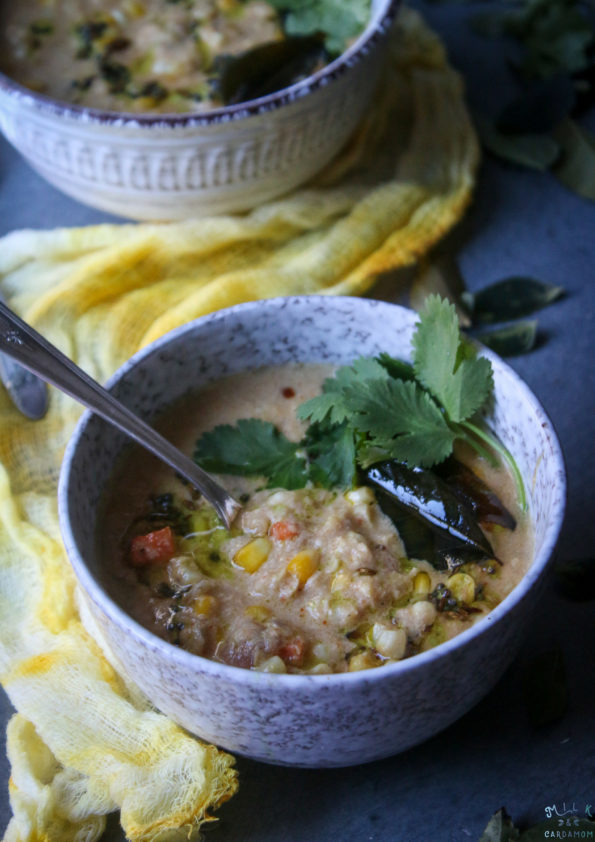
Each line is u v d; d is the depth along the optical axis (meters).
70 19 0.58
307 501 0.39
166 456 0.39
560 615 0.42
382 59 0.52
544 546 0.35
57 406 0.48
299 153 0.52
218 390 0.43
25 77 0.56
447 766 0.39
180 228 0.53
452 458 0.40
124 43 0.57
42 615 0.42
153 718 0.39
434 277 0.53
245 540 0.39
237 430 0.41
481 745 0.39
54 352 0.38
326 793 0.39
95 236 0.53
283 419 0.42
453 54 0.64
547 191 0.57
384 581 0.38
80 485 0.38
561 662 0.40
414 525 0.39
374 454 0.39
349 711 0.34
